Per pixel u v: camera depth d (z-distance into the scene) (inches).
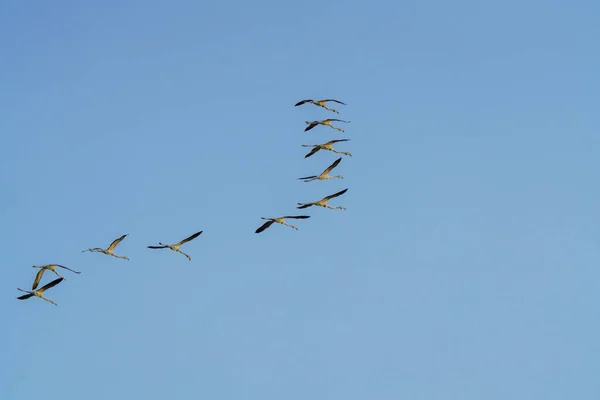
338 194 4712.1
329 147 4847.4
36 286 4468.5
